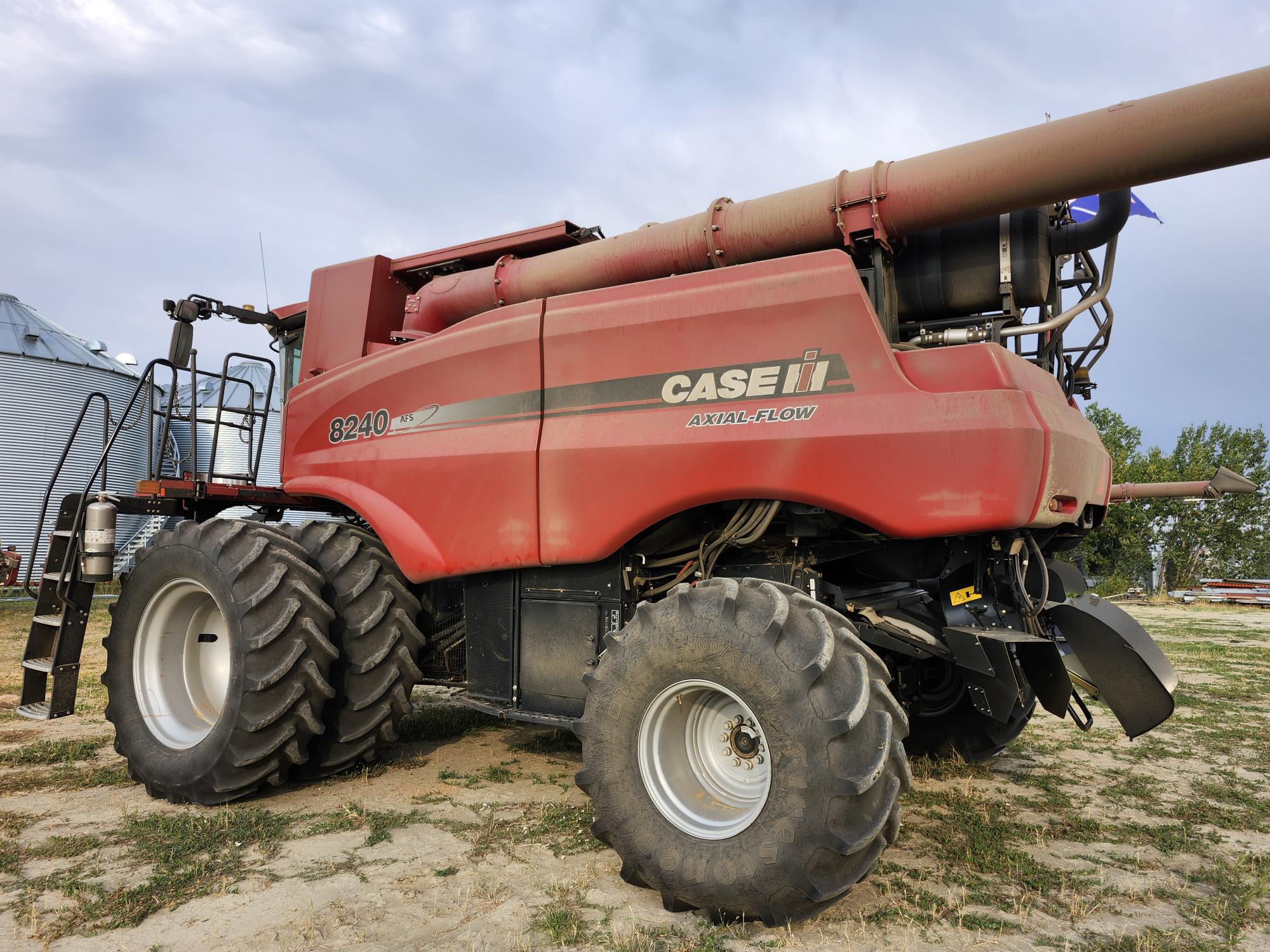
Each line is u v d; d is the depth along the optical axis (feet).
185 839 10.51
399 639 13.30
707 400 10.42
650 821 8.96
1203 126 8.22
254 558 12.29
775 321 10.09
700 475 10.22
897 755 8.11
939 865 9.97
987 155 9.45
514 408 12.07
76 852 10.16
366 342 14.96
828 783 7.81
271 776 12.09
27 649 14.38
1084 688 11.39
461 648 14.53
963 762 14.42
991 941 8.02
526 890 9.12
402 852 10.17
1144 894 9.18
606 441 11.03
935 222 10.11
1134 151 8.61
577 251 12.92
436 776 13.61
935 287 10.93
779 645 8.43
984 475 8.65
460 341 12.82
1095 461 10.75
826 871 7.91
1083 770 14.49
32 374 68.18
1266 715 19.13
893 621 11.41
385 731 13.44
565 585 11.80
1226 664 27.96
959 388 9.12
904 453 9.02
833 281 9.79
